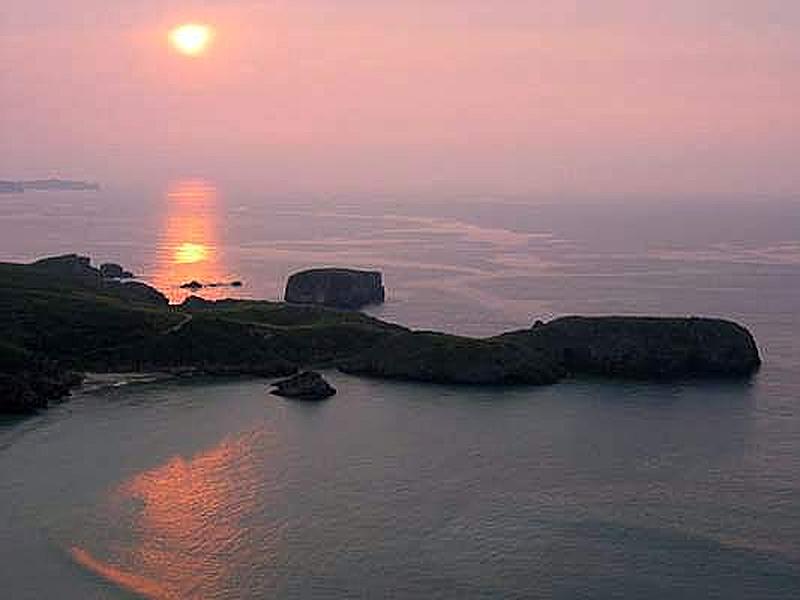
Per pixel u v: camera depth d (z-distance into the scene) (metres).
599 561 67.75
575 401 117.88
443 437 101.06
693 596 62.22
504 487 84.25
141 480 85.38
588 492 82.88
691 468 89.81
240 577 65.44
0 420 105.50
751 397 120.12
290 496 81.69
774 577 65.00
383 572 66.06
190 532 73.25
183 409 112.00
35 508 77.81
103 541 71.31
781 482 85.50
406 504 79.81
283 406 114.38
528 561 67.81
